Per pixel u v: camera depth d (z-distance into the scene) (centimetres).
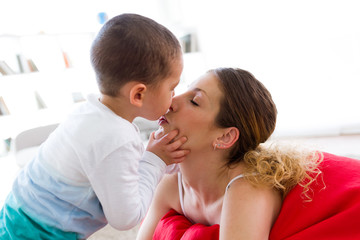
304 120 329
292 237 87
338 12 290
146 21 89
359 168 97
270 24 317
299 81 321
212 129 101
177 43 94
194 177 111
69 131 91
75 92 334
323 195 91
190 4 355
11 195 98
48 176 91
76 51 328
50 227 91
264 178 93
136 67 86
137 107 94
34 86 311
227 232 88
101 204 91
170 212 131
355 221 82
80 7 322
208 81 102
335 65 305
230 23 335
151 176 100
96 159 85
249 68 340
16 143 216
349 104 312
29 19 305
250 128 101
